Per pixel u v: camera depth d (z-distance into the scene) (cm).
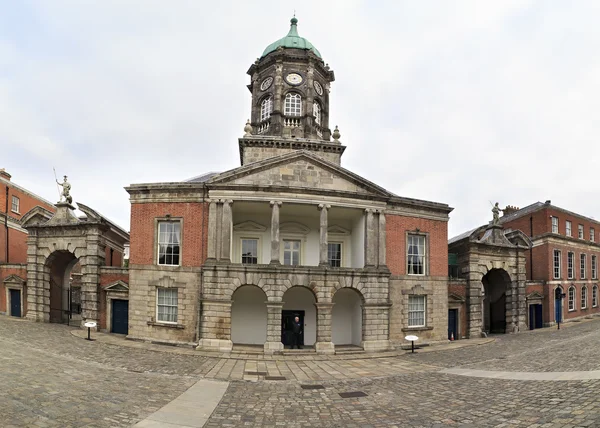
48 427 905
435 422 1071
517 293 3572
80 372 1492
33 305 2984
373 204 2691
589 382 1262
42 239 3006
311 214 2819
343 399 1356
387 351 2523
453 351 2495
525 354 2120
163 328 2456
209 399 1316
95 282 2808
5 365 1421
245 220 2795
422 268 2883
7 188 3612
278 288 2412
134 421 1029
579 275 4438
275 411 1212
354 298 2773
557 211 4197
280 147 3009
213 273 2389
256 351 2356
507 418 1043
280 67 3203
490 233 3569
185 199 2541
